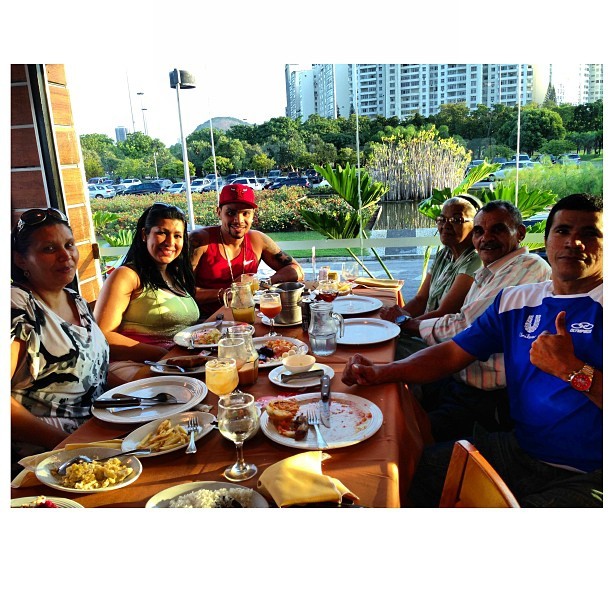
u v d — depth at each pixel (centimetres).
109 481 111
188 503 99
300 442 123
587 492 131
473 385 206
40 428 154
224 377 139
